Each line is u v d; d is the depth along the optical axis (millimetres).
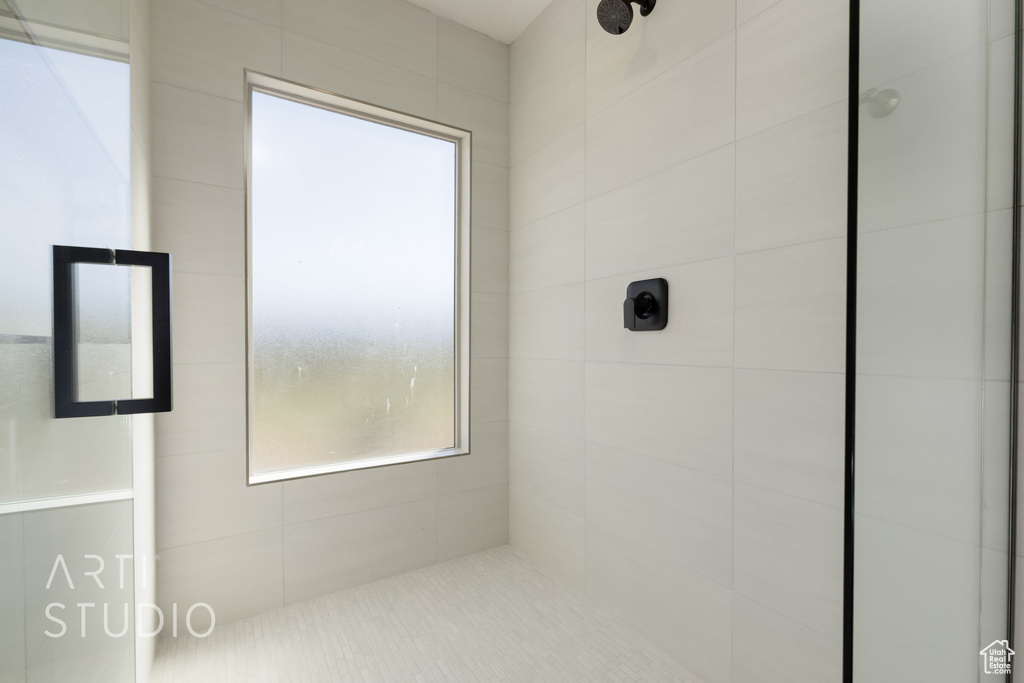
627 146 1705
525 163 2277
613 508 1769
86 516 641
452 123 2236
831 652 1110
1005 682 710
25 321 451
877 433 676
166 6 1628
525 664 1512
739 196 1326
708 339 1412
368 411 2119
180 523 1652
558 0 2064
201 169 1683
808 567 1159
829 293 1120
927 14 688
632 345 1685
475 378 2303
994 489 703
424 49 2160
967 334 695
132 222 1211
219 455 1717
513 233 2363
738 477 1327
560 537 2049
